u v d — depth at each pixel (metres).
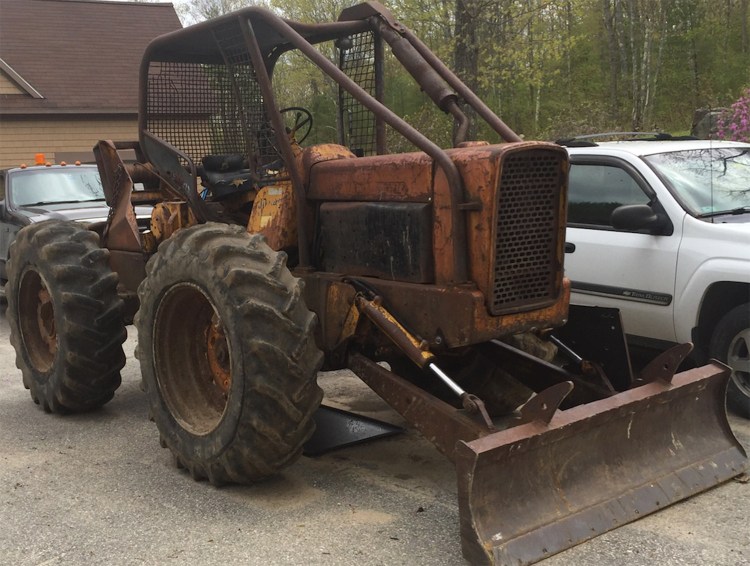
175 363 4.25
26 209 9.39
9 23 21.44
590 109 18.64
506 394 4.74
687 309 5.04
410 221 3.78
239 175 4.89
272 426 3.64
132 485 4.08
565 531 3.24
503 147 3.47
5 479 4.20
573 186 5.82
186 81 5.23
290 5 20.58
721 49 27.84
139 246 5.35
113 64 20.81
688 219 5.11
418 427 3.74
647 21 27.06
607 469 3.54
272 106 4.22
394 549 3.32
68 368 5.06
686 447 3.86
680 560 3.17
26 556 3.33
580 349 4.18
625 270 5.37
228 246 3.78
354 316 4.04
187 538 3.46
